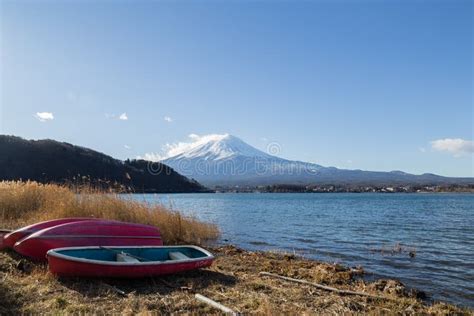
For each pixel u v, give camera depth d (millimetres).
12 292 6707
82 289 7332
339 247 16891
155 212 15297
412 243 18484
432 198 91875
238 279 8938
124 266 7965
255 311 6570
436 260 14078
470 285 10539
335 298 7715
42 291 6969
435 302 8680
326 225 26656
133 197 15891
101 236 10008
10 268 8430
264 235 20734
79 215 14109
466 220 31609
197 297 7020
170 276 8758
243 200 76062
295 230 23422
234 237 19438
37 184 18094
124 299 6891
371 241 18984
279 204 58938
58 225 9711
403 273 11883
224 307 6477
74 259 7688
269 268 10875
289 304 7176
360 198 92250
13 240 9852
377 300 7965
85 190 15992
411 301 8070
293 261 12539
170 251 9727
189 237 15594
